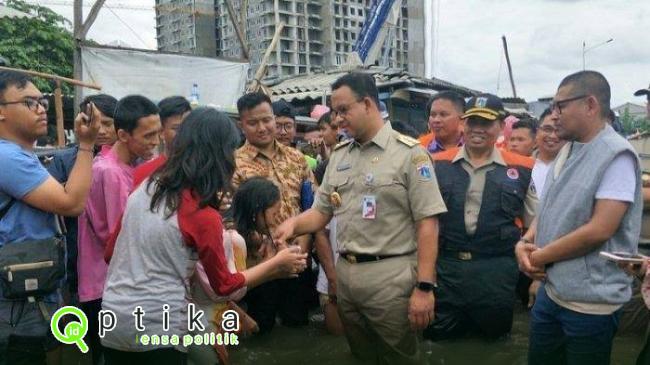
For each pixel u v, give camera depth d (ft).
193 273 8.36
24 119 8.56
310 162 18.24
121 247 7.67
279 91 35.70
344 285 10.63
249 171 12.97
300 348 12.82
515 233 12.77
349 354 12.36
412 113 34.37
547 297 9.05
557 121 8.77
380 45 42.24
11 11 47.80
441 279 12.90
